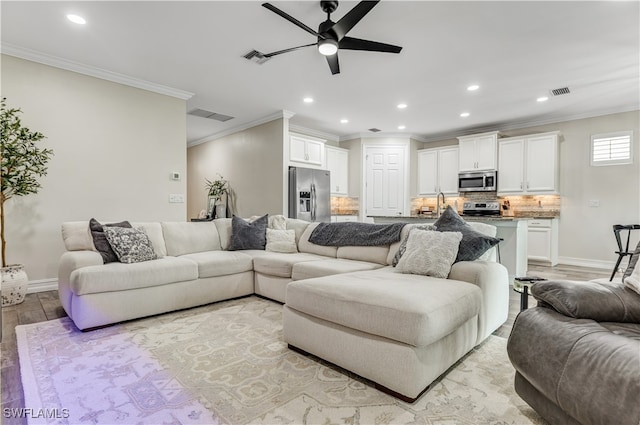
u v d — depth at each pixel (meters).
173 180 4.47
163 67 3.78
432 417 1.46
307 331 2.03
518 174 5.73
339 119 5.85
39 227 3.47
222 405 1.55
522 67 3.70
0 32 3.04
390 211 6.92
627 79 4.00
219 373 1.84
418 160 7.10
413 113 5.46
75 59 3.57
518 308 3.05
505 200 6.18
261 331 2.46
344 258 3.28
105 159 3.91
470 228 2.55
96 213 3.84
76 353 2.08
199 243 3.63
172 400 1.59
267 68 3.80
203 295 3.05
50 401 1.58
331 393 1.65
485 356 2.06
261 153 5.86
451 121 5.91
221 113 5.53
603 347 1.12
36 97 3.46
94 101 3.83
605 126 5.16
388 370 1.62
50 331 2.43
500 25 2.86
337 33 2.55
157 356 2.04
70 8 2.66
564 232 5.52
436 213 6.88
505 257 3.67
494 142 5.96
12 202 3.33
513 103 4.90
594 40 3.10
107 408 1.52
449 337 1.80
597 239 5.22
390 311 1.63
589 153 5.30
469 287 2.01
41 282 3.48
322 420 1.44
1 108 3.11
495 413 1.49
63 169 3.62
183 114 4.58
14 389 1.68
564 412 1.25
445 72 3.84
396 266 2.56
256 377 1.80
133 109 4.13
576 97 4.62
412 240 2.53
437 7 2.61
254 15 2.76
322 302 1.92
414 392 1.55
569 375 1.17
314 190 5.80
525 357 1.38
